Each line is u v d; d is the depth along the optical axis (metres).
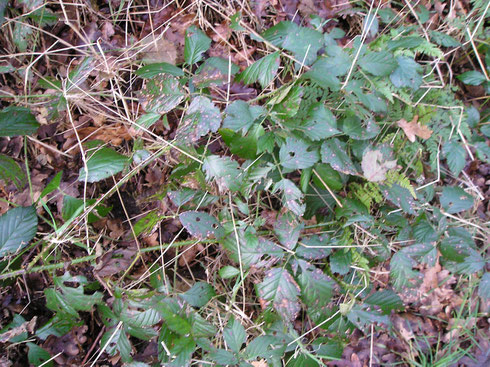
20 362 0.60
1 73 0.64
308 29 0.64
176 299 0.56
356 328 0.75
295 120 0.61
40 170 0.64
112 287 0.60
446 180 0.79
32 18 0.64
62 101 0.59
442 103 0.72
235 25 0.65
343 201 0.64
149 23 0.69
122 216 0.67
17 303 0.61
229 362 0.56
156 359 0.63
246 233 0.59
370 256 0.68
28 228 0.55
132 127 0.65
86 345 0.63
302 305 0.69
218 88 0.68
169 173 0.68
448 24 0.77
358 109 0.63
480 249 0.80
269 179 0.61
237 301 0.67
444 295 0.77
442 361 0.75
